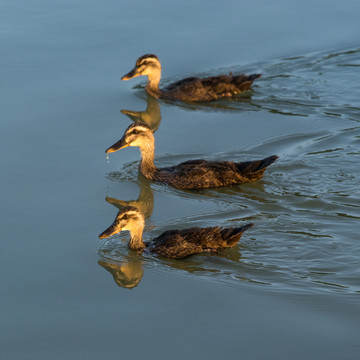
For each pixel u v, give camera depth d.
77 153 20.30
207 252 15.37
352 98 23.62
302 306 13.82
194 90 23.98
